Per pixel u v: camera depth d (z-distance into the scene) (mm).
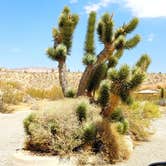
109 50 12258
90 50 12836
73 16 12867
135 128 13898
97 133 10352
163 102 34938
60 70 12641
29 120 10797
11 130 15156
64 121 10383
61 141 9945
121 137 11031
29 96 29422
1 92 25750
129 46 12547
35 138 10164
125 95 10297
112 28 12125
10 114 20922
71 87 12734
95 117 10711
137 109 15344
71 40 12875
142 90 40594
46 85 58812
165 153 11477
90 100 11883
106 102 11008
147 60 12641
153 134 15359
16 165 9375
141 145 12828
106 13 12203
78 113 10664
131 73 10195
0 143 12203
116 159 10094
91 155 9828
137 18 12617
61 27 12766
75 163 9477
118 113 12062
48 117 10539
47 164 9289
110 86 10641
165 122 19672
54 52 12445
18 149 10688
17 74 62344
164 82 70812
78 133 10195
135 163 10023
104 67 12422
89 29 12750
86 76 12242
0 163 9492
